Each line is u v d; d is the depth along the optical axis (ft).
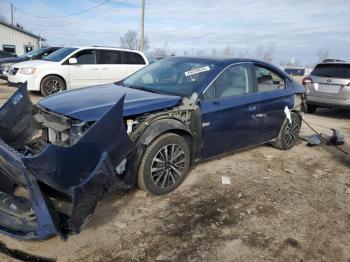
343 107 30.86
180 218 11.66
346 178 16.62
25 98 12.41
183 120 13.44
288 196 14.03
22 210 9.69
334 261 10.12
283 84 18.83
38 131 12.59
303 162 18.45
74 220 8.94
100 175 9.43
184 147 13.33
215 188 14.14
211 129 14.47
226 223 11.61
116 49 38.99
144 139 11.90
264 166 17.24
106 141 9.75
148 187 12.52
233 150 16.52
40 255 9.36
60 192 9.41
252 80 16.65
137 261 9.41
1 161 10.34
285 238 11.05
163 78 15.64
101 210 11.79
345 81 30.27
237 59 16.26
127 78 17.13
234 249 10.27
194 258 9.72
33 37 105.81
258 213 12.45
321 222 12.21
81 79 36.99
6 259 9.07
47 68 35.12
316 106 33.63
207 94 14.33
